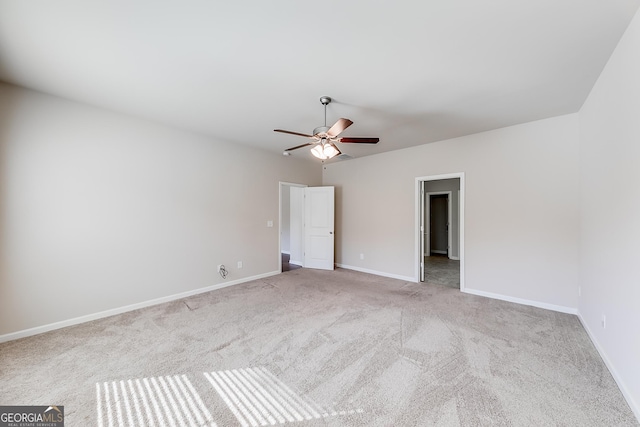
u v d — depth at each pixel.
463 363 2.07
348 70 2.23
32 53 2.00
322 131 2.71
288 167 5.37
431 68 2.19
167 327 2.74
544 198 3.27
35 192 2.59
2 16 1.59
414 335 2.54
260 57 2.06
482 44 1.88
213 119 3.34
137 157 3.29
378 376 1.92
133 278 3.25
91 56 2.04
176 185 3.66
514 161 3.49
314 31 1.76
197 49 1.96
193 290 3.84
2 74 2.29
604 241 2.17
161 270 3.51
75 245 2.83
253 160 4.69
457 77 2.33
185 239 3.76
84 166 2.88
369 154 5.13
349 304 3.41
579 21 1.65
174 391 1.77
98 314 2.98
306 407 1.62
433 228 7.75
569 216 3.10
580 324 2.79
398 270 4.78
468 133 3.83
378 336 2.53
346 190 5.66
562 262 3.14
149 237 3.40
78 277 2.85
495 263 3.65
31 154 2.57
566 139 3.12
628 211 1.72
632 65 1.66
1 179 2.42
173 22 1.67
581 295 2.89
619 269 1.85
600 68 2.16
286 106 2.95
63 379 1.89
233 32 1.77
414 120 3.33
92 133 2.94
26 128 2.54
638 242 1.58
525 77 2.32
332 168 5.95
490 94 2.63
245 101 2.83
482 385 1.81
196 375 1.94
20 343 2.40
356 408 1.61
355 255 5.49
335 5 1.54
